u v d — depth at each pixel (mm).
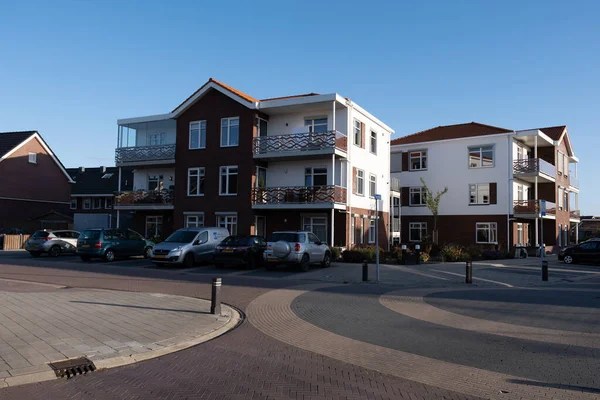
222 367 6762
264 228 29188
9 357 6828
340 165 28094
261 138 27922
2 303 11141
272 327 9547
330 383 6066
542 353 7590
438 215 39500
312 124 28812
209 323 9602
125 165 32125
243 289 14734
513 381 6195
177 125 30531
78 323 9203
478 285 16906
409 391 5789
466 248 30797
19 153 41938
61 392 5695
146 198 31312
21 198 41969
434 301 12922
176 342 8078
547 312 11297
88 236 23453
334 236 27922
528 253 34531
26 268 20156
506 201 36719
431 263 25203
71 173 58219
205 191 29203
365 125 31141
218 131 29141
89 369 6609
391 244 36344
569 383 6121
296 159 28469
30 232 40125
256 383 6051
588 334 8961
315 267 22125
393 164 42219
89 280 16422
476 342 8320
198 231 22188
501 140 37219
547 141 39031
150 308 11031
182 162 30109
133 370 6621
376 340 8453
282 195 27219
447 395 5664
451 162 39375
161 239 30391
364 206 30688
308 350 7758
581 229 65875
